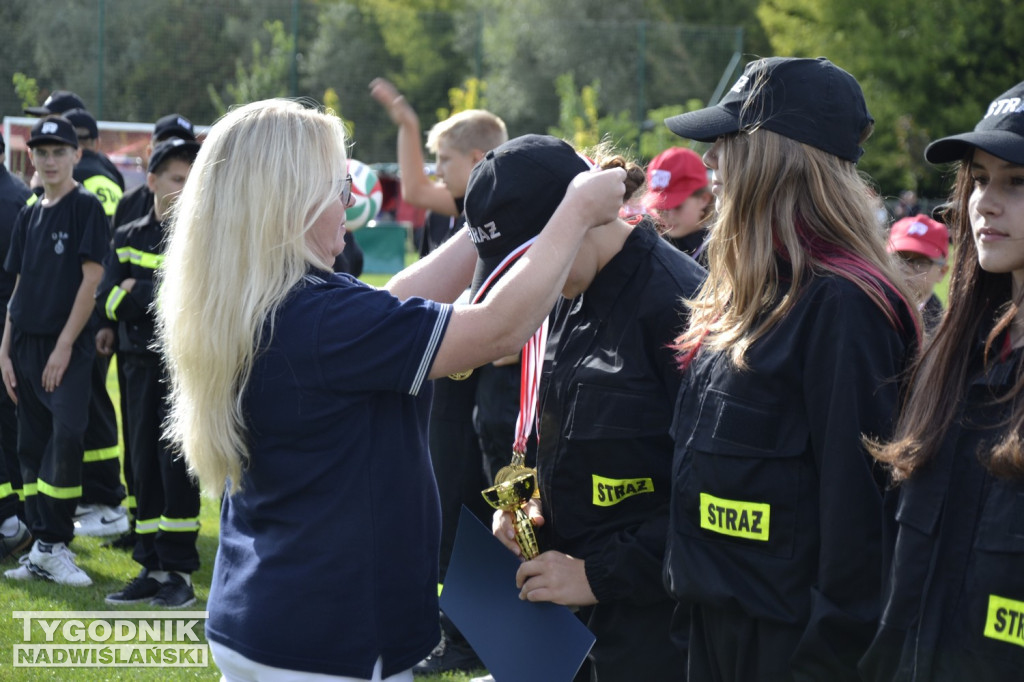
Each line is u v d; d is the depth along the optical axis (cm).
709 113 214
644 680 231
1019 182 166
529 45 2880
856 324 189
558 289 201
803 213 202
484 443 412
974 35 3000
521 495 237
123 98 2202
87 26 2142
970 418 169
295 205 194
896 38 3042
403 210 2691
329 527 195
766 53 3947
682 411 211
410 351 192
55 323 515
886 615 175
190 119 2278
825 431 188
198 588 511
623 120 2527
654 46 2689
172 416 209
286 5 2552
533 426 262
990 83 2989
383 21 2650
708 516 201
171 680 402
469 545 242
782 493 192
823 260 197
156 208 492
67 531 519
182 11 2281
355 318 193
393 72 2678
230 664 200
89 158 673
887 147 3030
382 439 200
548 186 221
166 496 479
